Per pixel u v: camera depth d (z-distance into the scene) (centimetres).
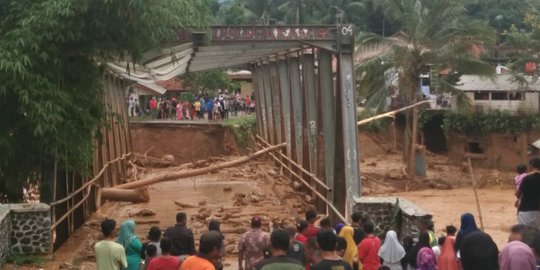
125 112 3431
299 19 7238
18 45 1557
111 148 2859
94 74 1795
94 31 1639
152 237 1084
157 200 2716
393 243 1070
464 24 4197
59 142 1642
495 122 4588
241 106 5969
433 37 4253
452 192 4012
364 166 4644
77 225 2117
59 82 1661
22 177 1783
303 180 2598
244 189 3031
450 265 1030
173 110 5294
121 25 1623
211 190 3016
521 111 4556
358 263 1062
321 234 753
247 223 2184
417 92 4372
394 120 4822
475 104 4681
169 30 1750
